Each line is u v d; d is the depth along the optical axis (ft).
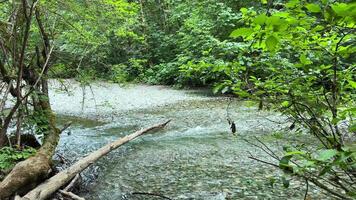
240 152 20.44
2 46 15.99
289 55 8.07
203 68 9.27
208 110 35.70
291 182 14.98
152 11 71.61
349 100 7.62
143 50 65.05
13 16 15.99
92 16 20.49
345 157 4.11
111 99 46.44
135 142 24.22
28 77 17.84
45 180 13.64
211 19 54.29
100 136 26.53
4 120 15.76
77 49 22.00
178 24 69.77
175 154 20.86
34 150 15.66
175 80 59.47
